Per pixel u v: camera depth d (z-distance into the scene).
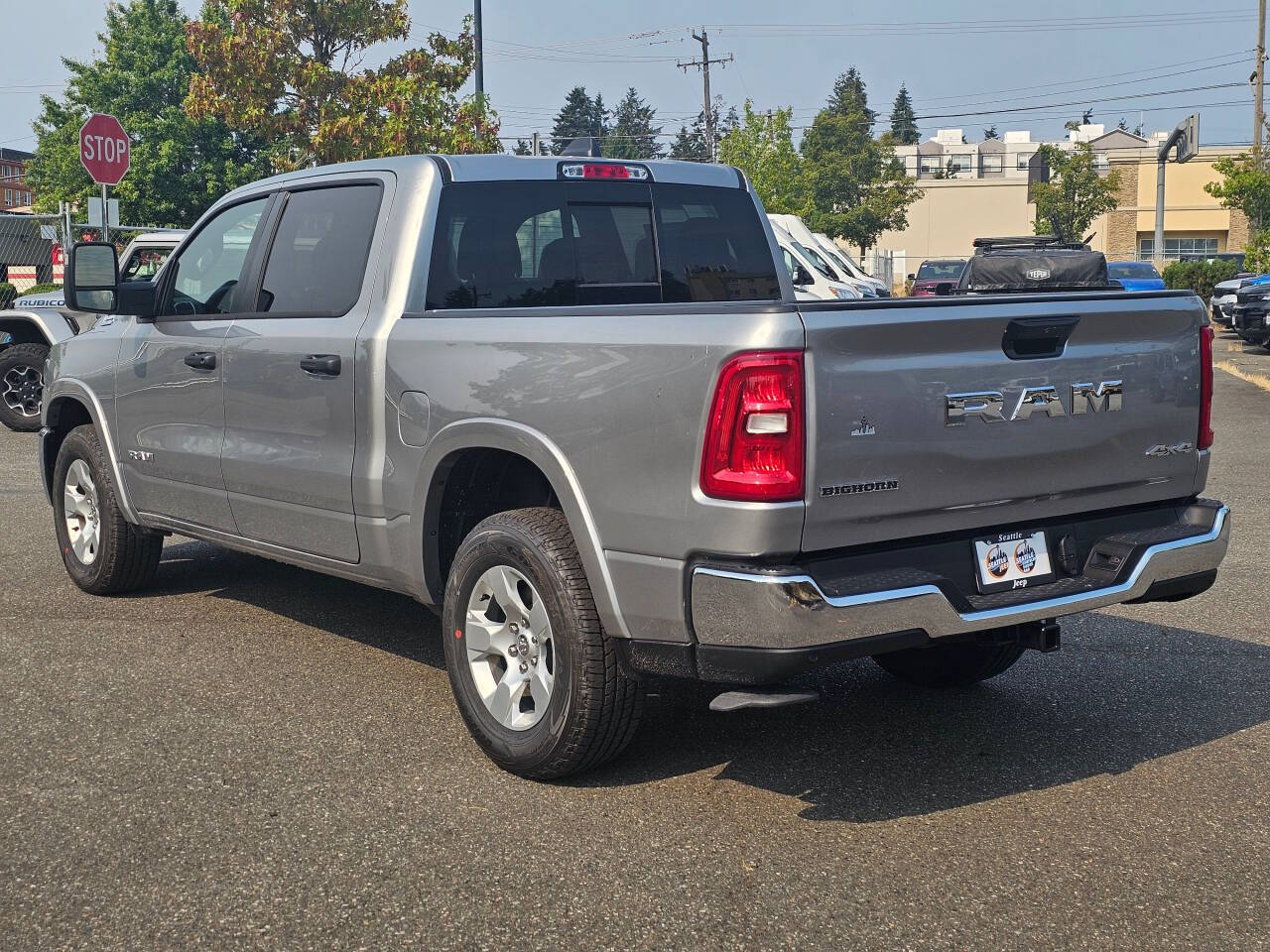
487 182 4.94
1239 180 29.31
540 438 3.95
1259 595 6.55
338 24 21.62
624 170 5.39
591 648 3.88
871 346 3.53
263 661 5.38
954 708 4.87
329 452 4.82
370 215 4.90
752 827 3.78
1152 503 4.31
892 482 3.59
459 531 4.63
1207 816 3.86
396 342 4.52
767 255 5.89
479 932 3.17
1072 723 4.69
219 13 22.31
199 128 43.25
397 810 3.88
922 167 120.00
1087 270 17.58
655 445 3.63
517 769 4.12
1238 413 14.96
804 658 3.44
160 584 6.73
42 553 7.51
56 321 13.29
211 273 5.62
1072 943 3.12
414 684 5.09
